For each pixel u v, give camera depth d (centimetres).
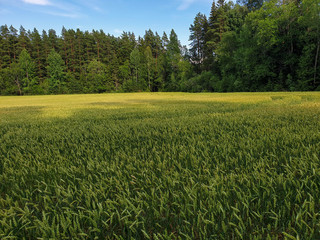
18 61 6650
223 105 976
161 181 167
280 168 185
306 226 111
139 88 6756
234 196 145
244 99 1338
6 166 225
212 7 5159
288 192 138
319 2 2767
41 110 1106
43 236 112
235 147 250
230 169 194
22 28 7175
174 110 830
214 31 5203
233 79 4275
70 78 6719
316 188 143
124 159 231
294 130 327
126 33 8181
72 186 168
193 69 5988
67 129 470
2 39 6638
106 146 288
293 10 3083
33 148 295
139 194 147
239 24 4866
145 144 296
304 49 2988
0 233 118
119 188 156
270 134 304
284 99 1118
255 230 109
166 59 6762
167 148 272
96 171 196
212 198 138
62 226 114
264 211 127
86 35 7656
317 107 607
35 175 195
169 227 120
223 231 110
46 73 6975
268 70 3456
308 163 186
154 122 512
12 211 136
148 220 126
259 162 189
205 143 275
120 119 655
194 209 126
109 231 121
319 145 236
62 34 7819
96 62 6812
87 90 6681
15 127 534
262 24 3272
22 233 122
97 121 618
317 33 2881
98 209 136
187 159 222
